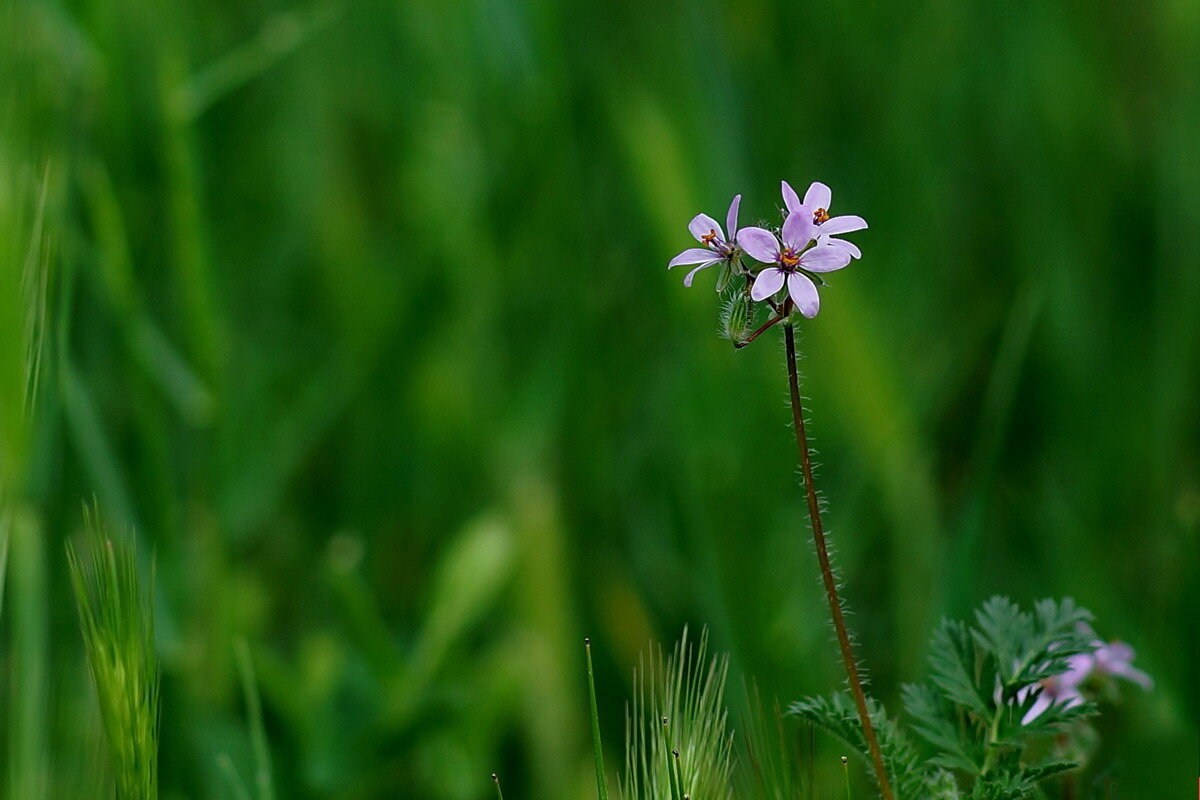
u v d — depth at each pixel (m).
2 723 0.66
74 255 0.69
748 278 0.60
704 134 0.73
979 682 0.62
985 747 0.62
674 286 0.72
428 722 0.70
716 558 0.70
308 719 0.70
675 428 0.73
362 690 0.73
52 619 0.67
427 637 0.71
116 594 0.61
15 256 0.63
